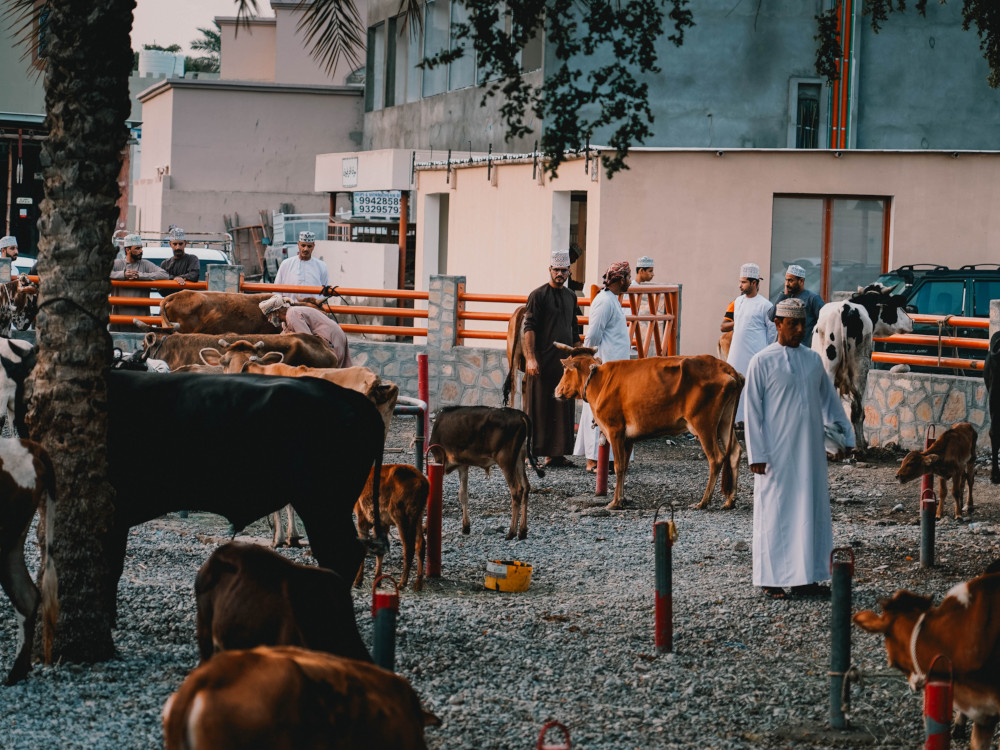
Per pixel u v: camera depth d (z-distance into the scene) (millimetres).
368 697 3865
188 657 7180
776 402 9125
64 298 6902
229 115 40281
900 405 16328
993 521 11914
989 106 25969
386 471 9023
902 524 11922
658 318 17062
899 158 21734
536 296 14883
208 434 7113
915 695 7105
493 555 10516
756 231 21547
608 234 21250
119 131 6977
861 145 25781
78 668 6840
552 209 22156
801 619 8625
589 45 9812
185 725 3598
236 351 11398
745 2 25125
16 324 16625
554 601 9008
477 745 6039
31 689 6512
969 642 5609
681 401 12359
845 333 15180
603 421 12586
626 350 14781
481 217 25047
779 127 25469
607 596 9211
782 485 9117
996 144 26062
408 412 11555
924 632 5758
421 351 19406
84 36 6836
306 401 7102
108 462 7090
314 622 5516
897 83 25734
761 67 25281
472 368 19219
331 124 40938
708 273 21531
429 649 7570
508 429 10930
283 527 10383
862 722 6660
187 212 40188
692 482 14086
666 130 25156
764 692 7102
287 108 40625
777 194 21734
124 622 7801
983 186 21906
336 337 14320
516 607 8789
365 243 29859
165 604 8234
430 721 4277
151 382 7230
